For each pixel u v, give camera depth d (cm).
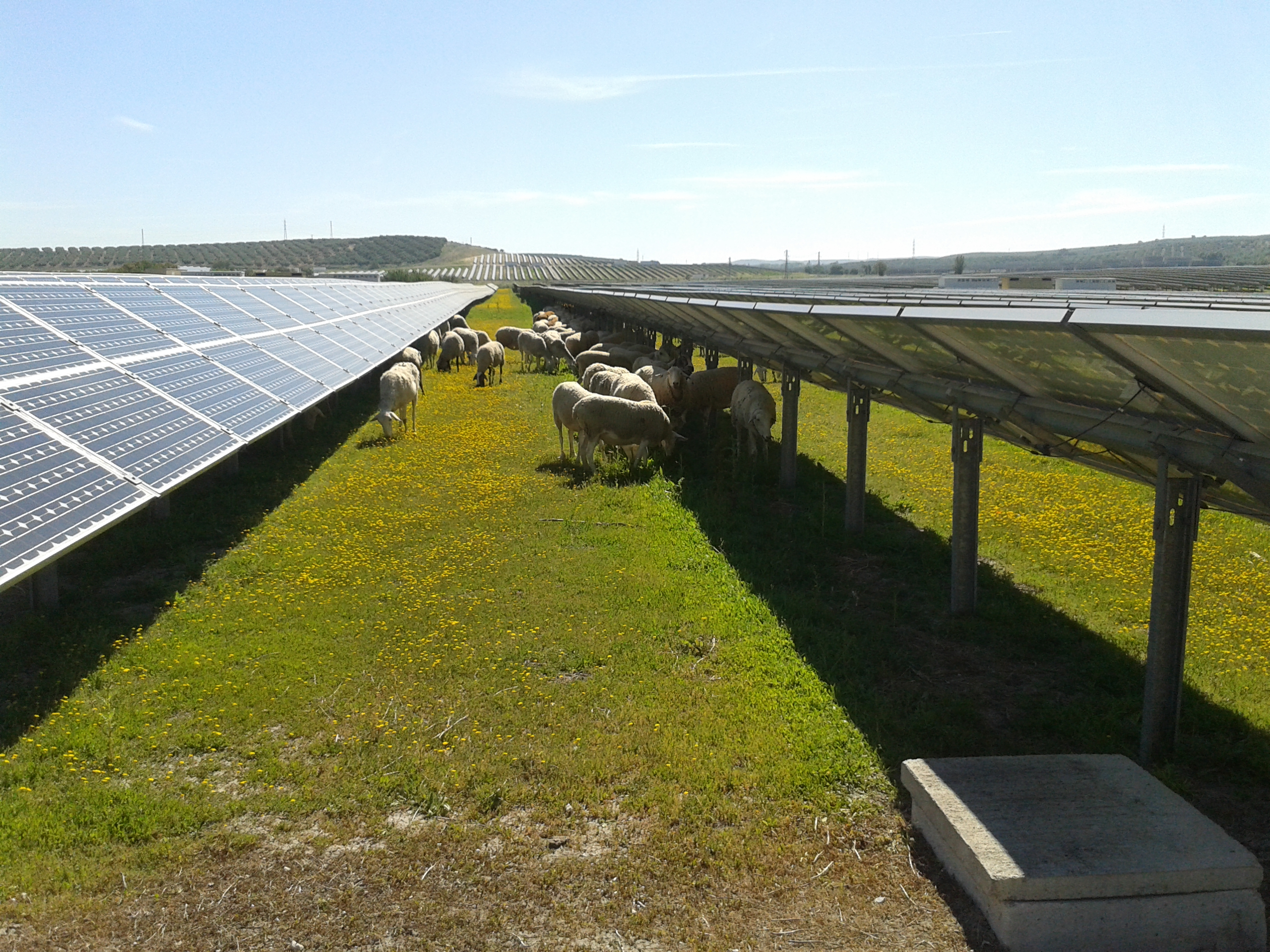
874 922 507
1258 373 476
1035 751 696
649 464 1631
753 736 700
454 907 515
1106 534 1285
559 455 1770
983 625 953
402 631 898
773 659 844
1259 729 733
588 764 655
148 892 520
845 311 893
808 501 1486
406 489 1484
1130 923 490
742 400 1680
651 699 761
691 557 1144
